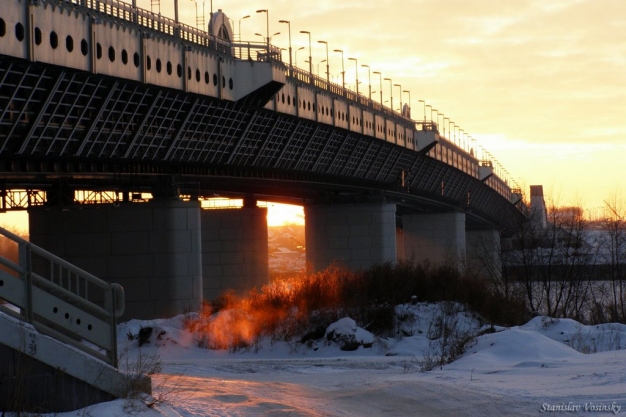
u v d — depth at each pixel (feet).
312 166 298.56
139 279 228.43
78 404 45.57
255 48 221.87
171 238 228.43
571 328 126.93
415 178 413.59
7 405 44.01
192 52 197.26
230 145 238.27
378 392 57.93
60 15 150.82
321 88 280.31
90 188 234.79
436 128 397.60
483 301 173.88
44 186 234.17
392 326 154.71
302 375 91.09
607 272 280.10
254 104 230.27
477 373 77.05
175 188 230.89
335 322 144.66
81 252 228.84
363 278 172.14
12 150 159.84
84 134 174.50
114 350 48.62
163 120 197.98
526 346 94.84
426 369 93.61
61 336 47.32
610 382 60.29
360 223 366.84
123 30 170.81
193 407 47.32
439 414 50.52
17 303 46.39
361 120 316.19
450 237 494.18
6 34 137.59
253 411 47.85
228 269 339.98
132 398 45.73
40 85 154.81
